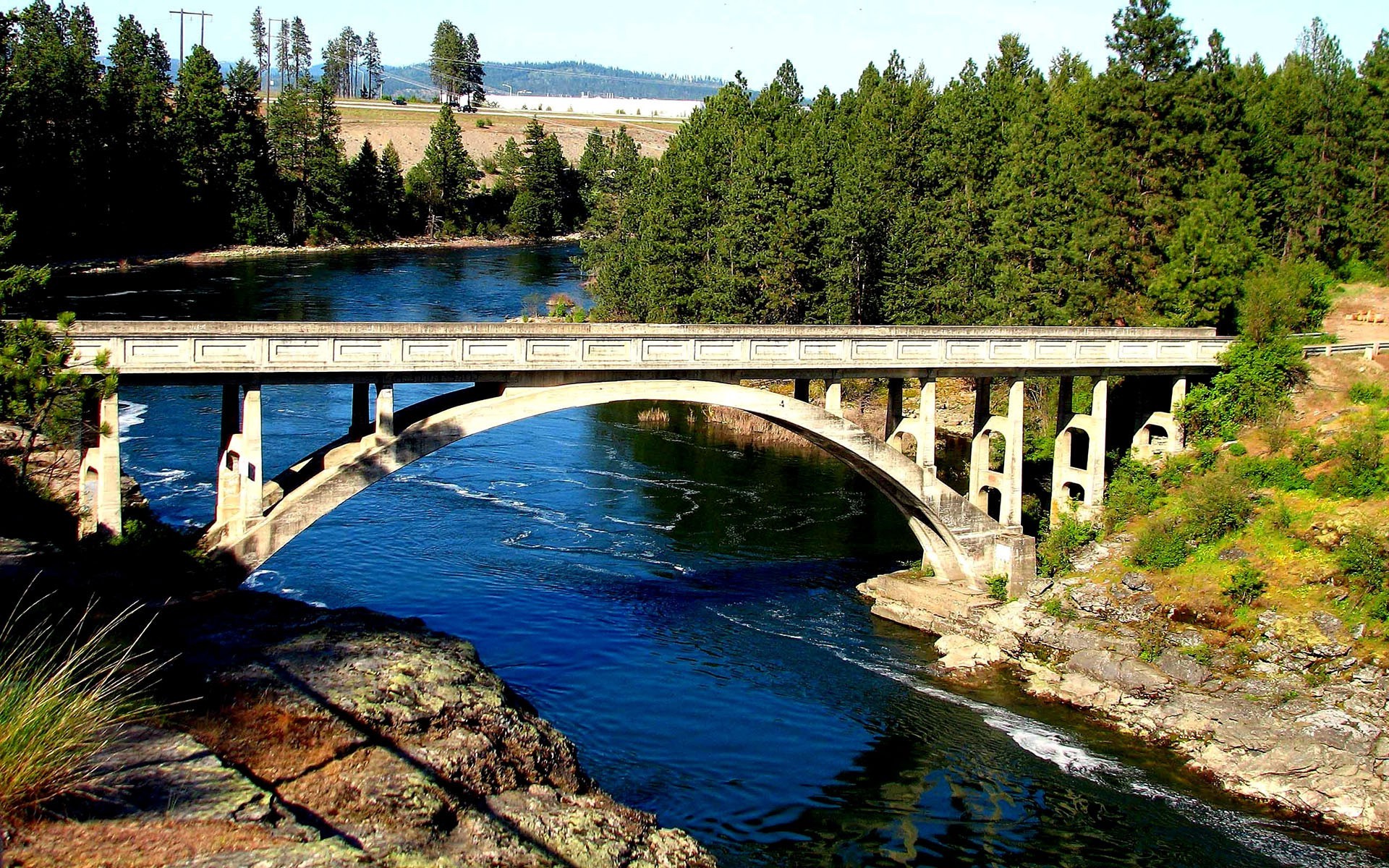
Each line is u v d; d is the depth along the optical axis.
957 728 29.97
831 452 37.62
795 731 29.20
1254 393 40.31
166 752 15.89
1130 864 24.44
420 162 155.25
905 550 43.62
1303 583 32.72
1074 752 29.05
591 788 20.44
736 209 65.44
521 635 33.66
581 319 77.69
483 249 137.75
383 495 47.09
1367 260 62.31
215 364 26.64
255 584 35.97
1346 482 35.16
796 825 24.94
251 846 13.81
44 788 13.90
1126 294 51.47
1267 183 58.00
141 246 110.19
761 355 33.19
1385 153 61.47
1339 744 27.98
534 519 45.06
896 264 62.03
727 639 34.72
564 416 64.50
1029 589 37.12
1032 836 25.20
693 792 25.89
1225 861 24.69
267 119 142.88
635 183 87.06
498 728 20.17
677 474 52.97
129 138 109.19
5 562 23.20
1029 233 54.62
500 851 15.91
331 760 17.38
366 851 14.95
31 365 24.16
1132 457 41.59
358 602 35.16
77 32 133.25
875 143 68.12
